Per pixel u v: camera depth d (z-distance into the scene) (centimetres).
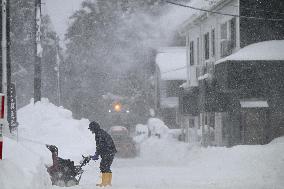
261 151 6225
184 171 5700
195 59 12594
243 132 8450
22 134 7525
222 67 8375
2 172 2894
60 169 3906
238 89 8138
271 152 6012
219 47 10244
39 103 9306
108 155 4012
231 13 9369
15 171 3044
